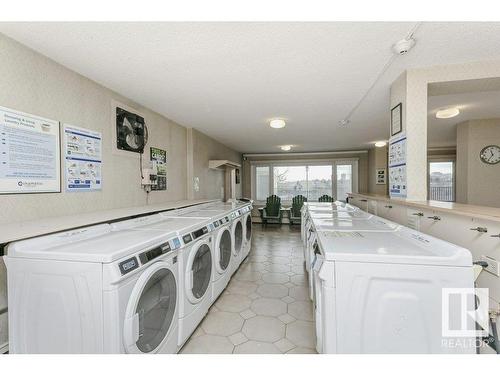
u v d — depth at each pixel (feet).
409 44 5.07
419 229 6.33
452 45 5.35
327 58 5.86
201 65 6.14
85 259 3.52
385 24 4.57
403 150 6.78
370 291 3.41
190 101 8.87
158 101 8.81
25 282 3.73
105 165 7.30
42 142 5.40
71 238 4.53
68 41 4.96
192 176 13.08
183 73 6.58
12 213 4.82
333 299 3.48
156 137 10.16
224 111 10.17
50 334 3.65
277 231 19.84
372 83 7.43
